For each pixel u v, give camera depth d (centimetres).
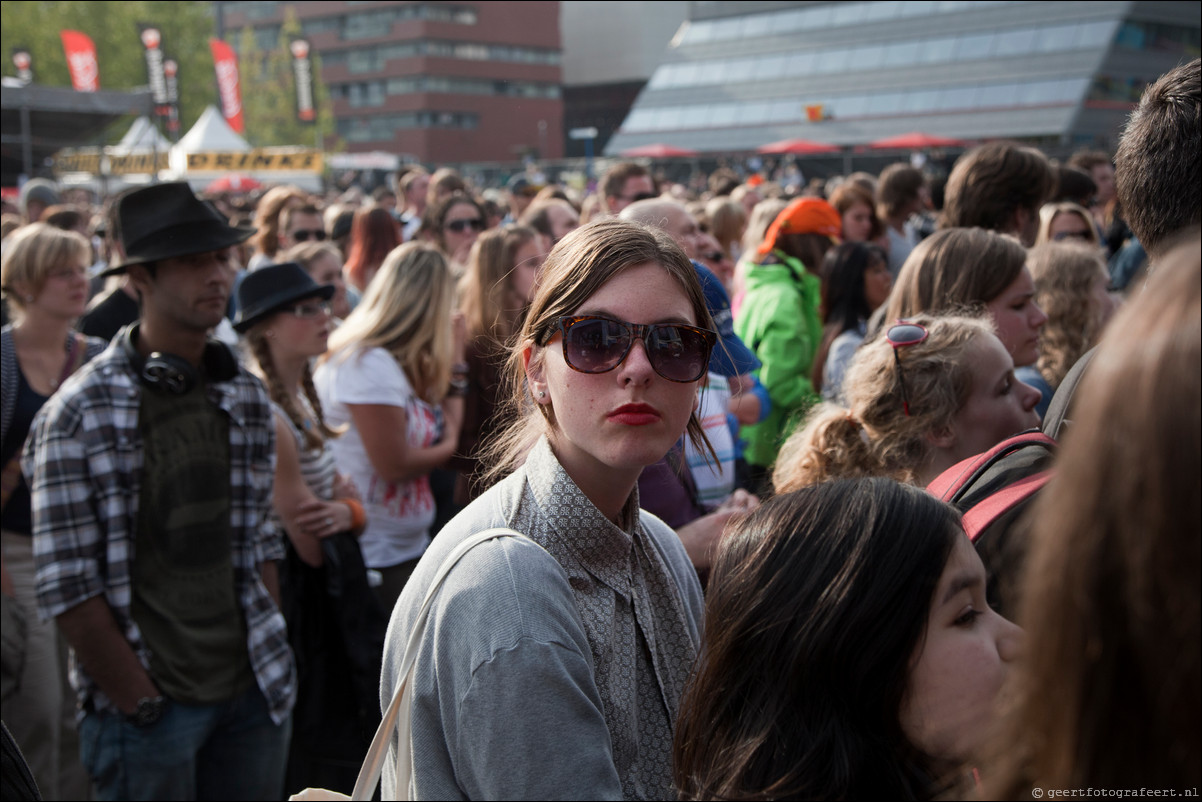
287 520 309
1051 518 71
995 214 353
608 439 126
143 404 260
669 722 138
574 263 130
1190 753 64
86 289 354
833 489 122
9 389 338
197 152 2875
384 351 355
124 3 5725
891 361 202
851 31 5038
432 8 7631
